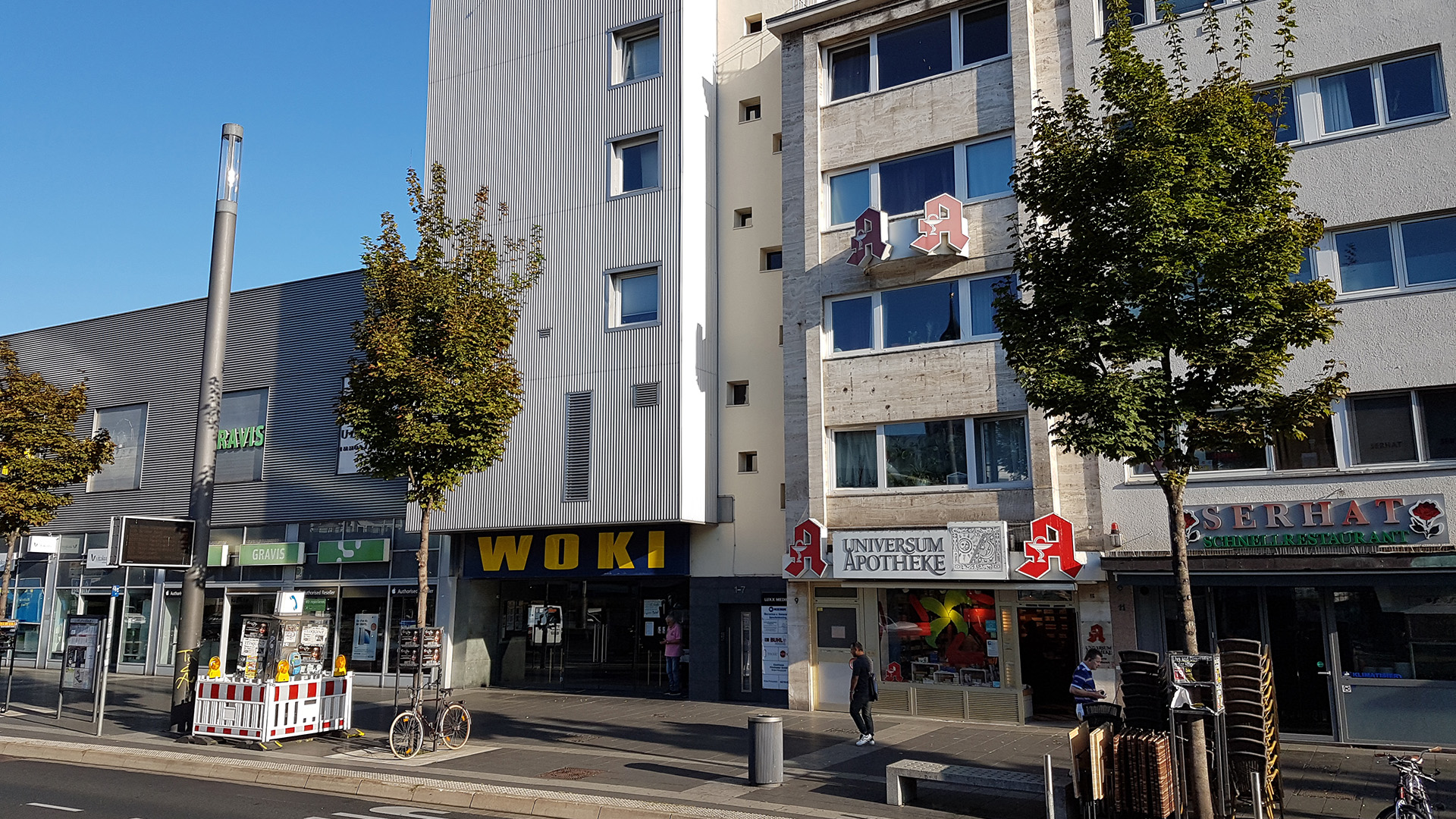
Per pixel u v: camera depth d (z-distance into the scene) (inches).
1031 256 454.9
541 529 911.0
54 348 1359.5
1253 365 399.2
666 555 856.3
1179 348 412.8
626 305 874.1
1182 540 408.2
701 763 538.9
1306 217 429.7
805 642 767.7
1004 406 709.9
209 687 633.0
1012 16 744.3
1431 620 567.2
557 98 933.2
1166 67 687.7
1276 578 589.6
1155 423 410.3
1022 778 402.9
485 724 698.8
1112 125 443.5
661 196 860.6
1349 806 423.5
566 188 912.3
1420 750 554.9
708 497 837.2
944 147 770.2
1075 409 422.9
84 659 874.1
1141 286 410.6
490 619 991.6
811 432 778.2
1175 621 639.1
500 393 633.0
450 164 981.8
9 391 864.9
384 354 587.2
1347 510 586.6
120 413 1280.8
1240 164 421.7
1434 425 584.4
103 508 1268.5
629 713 758.5
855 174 808.3
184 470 1205.7
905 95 788.0
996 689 693.3
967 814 412.2
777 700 797.9
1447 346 580.7
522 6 969.5
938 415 734.5
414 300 613.3
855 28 812.6
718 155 906.1
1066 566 654.5
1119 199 429.4
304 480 1096.8
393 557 1019.3
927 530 707.4
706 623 837.8
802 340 801.6
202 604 689.0
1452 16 603.5
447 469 613.0
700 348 850.8
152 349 1266.0
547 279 906.7
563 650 949.8
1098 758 377.1
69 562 1284.4
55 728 705.6
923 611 732.0
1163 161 406.9
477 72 984.9
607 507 837.8
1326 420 609.6
